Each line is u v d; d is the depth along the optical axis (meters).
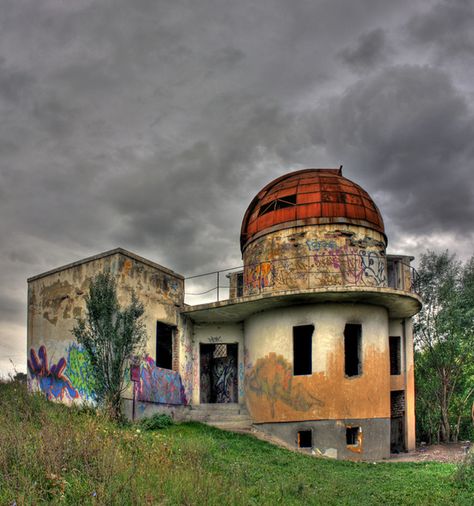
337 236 23.95
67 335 22.48
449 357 28.28
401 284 26.58
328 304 22.30
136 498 10.12
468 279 29.28
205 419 23.83
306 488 13.43
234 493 11.74
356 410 21.48
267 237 24.83
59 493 10.25
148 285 23.19
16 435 12.53
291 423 21.86
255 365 23.81
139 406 21.44
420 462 19.86
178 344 24.69
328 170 27.14
